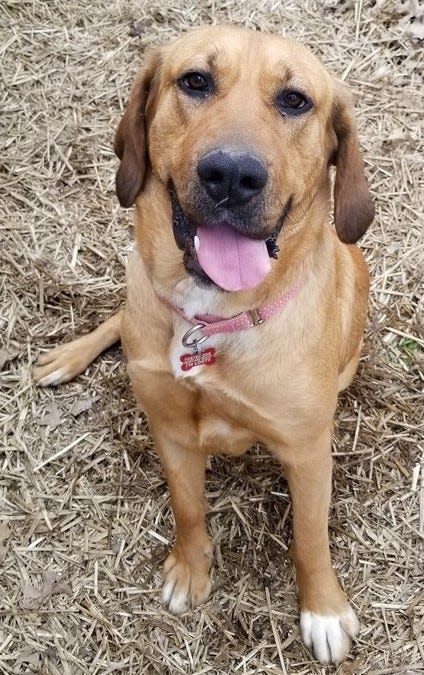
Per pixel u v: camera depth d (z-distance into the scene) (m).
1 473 1.04
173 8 1.54
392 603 0.94
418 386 1.12
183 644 0.92
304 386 0.78
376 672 0.89
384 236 1.27
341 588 0.95
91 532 1.00
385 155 1.35
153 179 0.77
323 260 0.81
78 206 1.29
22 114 1.39
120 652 0.91
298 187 0.73
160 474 1.04
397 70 1.47
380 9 1.54
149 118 0.78
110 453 1.06
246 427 0.84
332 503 1.01
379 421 1.08
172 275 0.76
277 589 0.95
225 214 0.67
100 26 1.51
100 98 1.42
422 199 1.31
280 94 0.71
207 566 0.95
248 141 0.65
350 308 0.92
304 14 1.54
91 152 1.35
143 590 0.95
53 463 1.05
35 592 0.94
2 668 0.89
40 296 1.19
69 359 1.11
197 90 0.72
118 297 1.20
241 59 0.70
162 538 0.99
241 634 0.92
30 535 0.99
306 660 0.90
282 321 0.77
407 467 1.04
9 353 1.13
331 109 0.78
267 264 0.69
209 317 0.77
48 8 1.54
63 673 0.89
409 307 1.20
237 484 1.03
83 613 0.93
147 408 0.86
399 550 0.98
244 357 0.77
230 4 1.55
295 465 0.84
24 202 1.29
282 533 1.00
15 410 1.09
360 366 1.13
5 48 1.47
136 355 0.82
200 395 0.81
